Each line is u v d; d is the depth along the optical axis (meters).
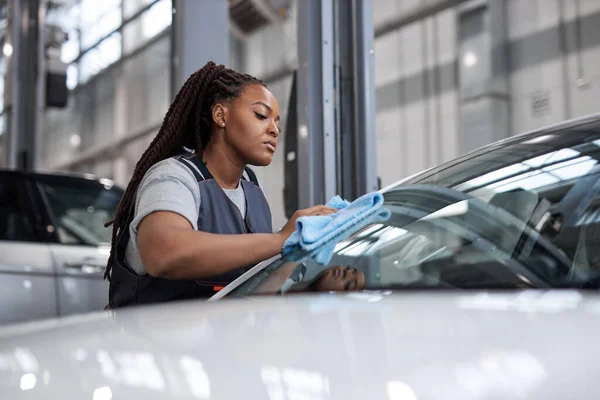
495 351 0.43
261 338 0.49
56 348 0.53
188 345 0.50
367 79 2.25
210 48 2.94
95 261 2.87
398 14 6.76
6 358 0.52
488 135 5.86
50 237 2.96
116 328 0.59
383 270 0.81
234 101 1.17
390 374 0.41
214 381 0.42
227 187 1.21
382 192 1.03
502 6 5.80
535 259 0.73
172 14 2.98
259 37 7.38
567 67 5.32
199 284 1.12
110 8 11.81
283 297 0.70
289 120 2.32
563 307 0.52
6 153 5.35
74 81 13.02
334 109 2.24
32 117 5.37
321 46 2.23
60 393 0.44
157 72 10.74
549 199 0.80
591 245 0.72
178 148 1.22
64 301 2.76
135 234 1.03
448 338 0.45
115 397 0.42
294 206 2.30
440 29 6.34
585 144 0.88
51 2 10.85
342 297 0.66
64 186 3.20
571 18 5.29
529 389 0.39
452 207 0.87
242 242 0.97
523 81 5.65
